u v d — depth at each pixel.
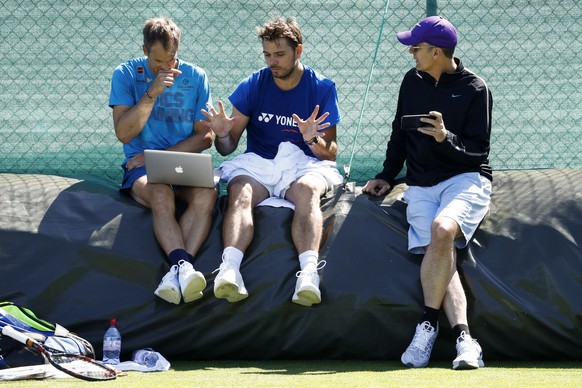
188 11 23.98
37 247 19.44
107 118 23.80
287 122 21.20
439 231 18.47
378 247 19.64
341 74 24.19
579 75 24.03
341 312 18.86
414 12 24.19
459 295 18.42
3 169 23.64
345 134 24.16
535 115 24.05
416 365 17.94
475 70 24.16
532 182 21.20
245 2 24.02
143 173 20.58
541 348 18.94
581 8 24.06
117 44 23.83
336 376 16.64
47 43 23.70
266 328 18.88
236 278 18.64
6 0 23.66
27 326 17.69
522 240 19.83
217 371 17.53
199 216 19.69
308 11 24.14
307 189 19.86
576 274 19.28
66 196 20.52
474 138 19.89
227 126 20.20
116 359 18.22
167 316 18.81
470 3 24.14
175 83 21.28
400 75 24.12
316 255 19.00
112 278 19.16
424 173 20.02
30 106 23.67
